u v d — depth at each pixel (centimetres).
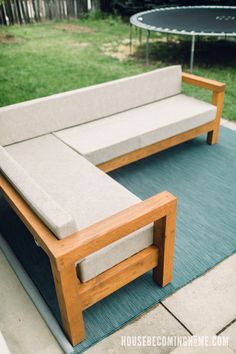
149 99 386
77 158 288
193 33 576
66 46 775
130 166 359
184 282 232
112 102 356
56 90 545
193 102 388
